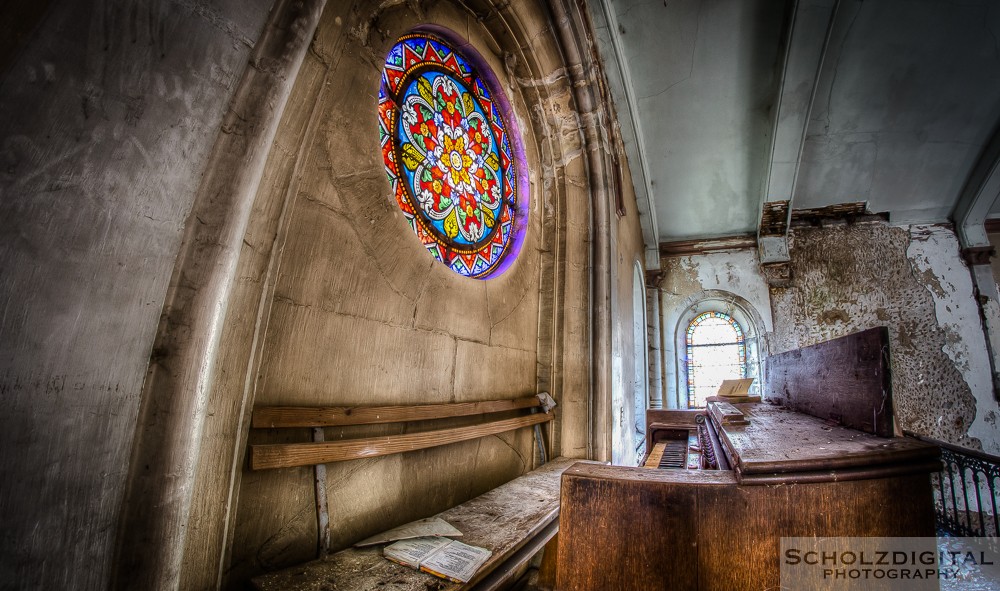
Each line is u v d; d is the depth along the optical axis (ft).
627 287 19.90
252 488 4.85
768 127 21.80
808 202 25.98
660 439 18.83
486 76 12.20
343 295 6.26
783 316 26.55
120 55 3.10
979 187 23.35
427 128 9.36
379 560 5.51
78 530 2.83
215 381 4.25
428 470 7.74
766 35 18.24
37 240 2.68
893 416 4.24
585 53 14.05
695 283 28.66
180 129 3.47
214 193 3.72
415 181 8.71
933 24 17.80
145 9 3.25
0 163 2.55
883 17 17.66
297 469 5.43
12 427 2.54
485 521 7.19
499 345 10.98
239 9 3.87
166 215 3.40
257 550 4.86
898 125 21.80
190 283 3.54
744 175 24.75
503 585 7.64
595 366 13.64
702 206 27.07
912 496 3.62
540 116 14.51
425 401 7.92
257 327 4.79
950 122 21.50
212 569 4.17
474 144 11.30
